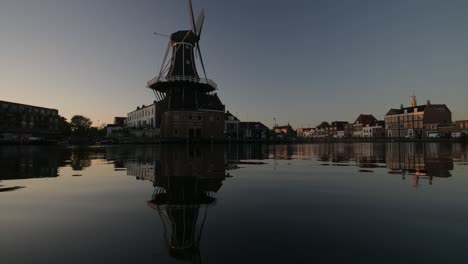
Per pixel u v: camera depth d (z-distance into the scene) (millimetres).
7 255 3824
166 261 3641
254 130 107062
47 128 82562
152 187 8812
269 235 4559
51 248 4066
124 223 5227
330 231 4738
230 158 21031
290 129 175875
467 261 3566
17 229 4887
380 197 7293
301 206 6402
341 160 19297
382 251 3908
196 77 56719
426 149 35469
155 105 76312
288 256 3760
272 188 8578
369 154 26219
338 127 151875
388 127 109500
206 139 57969
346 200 6977
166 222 5277
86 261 3637
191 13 62688
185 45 59969
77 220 5406
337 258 3693
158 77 56188
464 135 79312
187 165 15570
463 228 4832
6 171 12914
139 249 4043
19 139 61938
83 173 12148
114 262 3615
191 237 4445
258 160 19234
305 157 22672
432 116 94250
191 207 6340
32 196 7543
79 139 74688
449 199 7012
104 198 7285
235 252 3910
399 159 19672
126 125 107812
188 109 59562
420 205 6426
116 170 13227
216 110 65188
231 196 7488
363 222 5207
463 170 12789
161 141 55125
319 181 9930
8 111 70312
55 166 15148
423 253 3828
